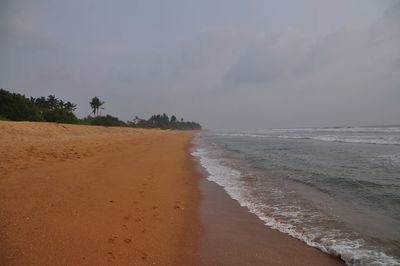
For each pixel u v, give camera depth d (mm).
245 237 6219
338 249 5531
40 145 15289
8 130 18953
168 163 15086
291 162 16562
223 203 8672
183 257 5188
